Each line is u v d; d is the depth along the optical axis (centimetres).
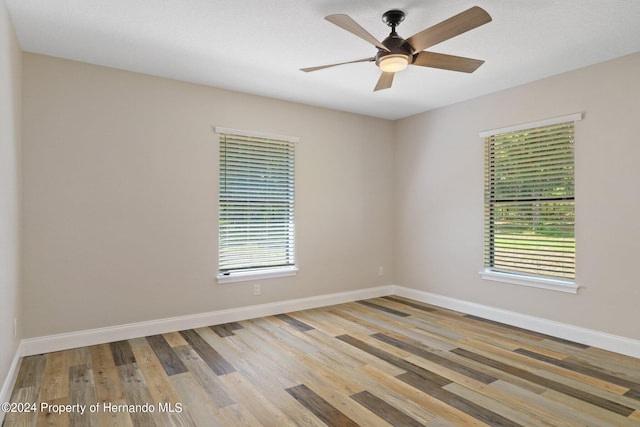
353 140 510
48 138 319
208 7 246
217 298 404
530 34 282
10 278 255
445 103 464
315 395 245
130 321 354
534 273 384
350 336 362
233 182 415
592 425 210
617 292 323
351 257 508
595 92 338
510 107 403
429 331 378
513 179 403
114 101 347
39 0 237
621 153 322
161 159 371
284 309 450
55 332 321
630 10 247
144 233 362
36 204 313
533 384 261
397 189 545
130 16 257
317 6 245
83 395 244
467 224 447
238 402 236
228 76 371
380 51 256
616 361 302
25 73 310
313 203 475
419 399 239
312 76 371
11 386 249
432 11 251
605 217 331
